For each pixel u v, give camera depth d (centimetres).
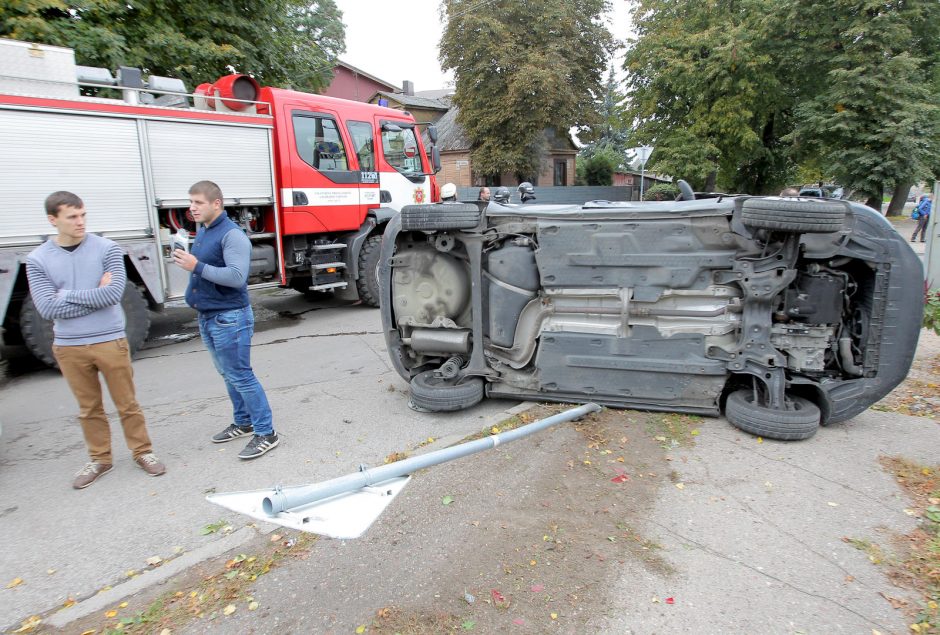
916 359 578
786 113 2431
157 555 297
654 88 2516
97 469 378
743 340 394
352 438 432
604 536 294
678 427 414
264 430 411
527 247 439
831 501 320
